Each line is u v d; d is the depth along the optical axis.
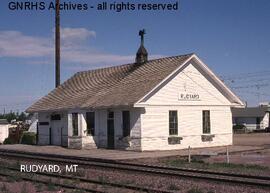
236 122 91.56
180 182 17.48
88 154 30.73
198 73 35.69
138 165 23.73
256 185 16.08
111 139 34.88
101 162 26.52
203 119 35.84
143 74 36.34
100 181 17.64
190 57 34.47
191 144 34.81
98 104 35.00
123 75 38.88
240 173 19.91
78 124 36.44
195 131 35.19
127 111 33.50
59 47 47.78
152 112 32.78
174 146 33.72
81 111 36.22
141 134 32.22
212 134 36.19
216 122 36.69
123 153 30.81
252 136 58.84
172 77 34.00
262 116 88.94
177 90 34.31
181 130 34.34
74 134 37.12
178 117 34.22
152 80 33.84
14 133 54.16
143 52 38.84
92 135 36.31
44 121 43.44
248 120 90.50
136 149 32.53
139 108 32.38
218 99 36.91
